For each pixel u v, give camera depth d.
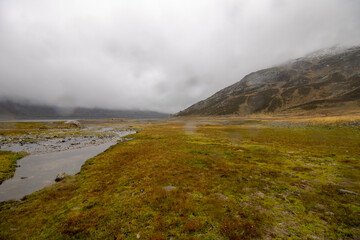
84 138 49.12
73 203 11.82
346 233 7.98
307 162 20.17
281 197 11.80
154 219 9.46
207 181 14.70
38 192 13.96
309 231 8.23
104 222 9.41
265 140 37.34
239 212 9.95
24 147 34.59
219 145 32.41
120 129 86.81
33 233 8.75
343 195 11.69
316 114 143.50
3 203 12.23
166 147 30.92
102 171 19.06
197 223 8.95
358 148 26.16
